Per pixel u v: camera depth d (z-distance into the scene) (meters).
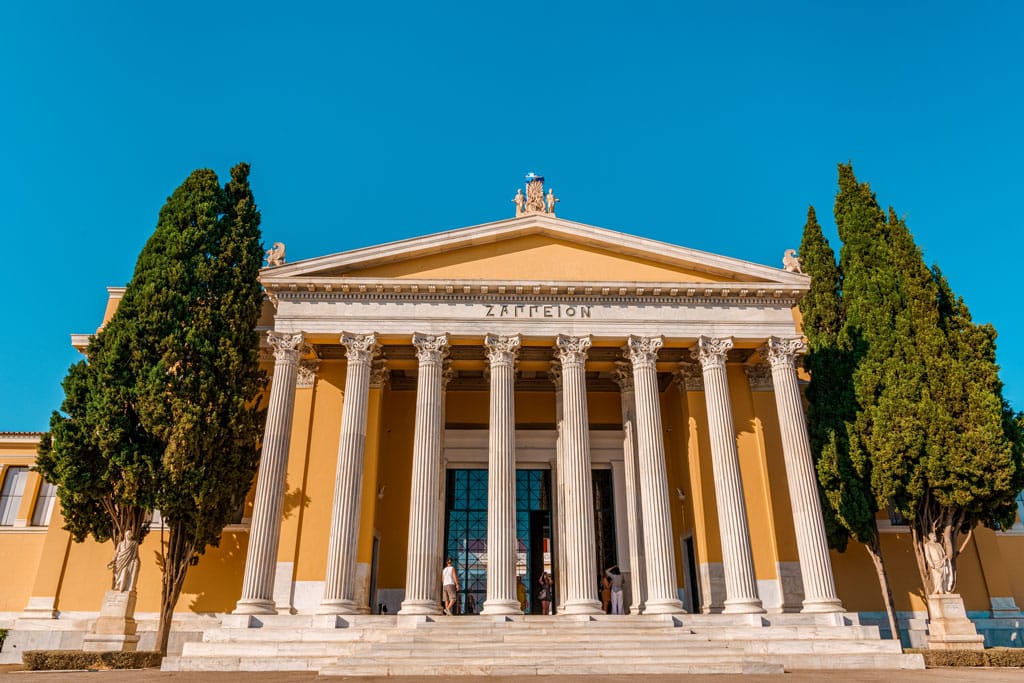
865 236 30.81
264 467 25.92
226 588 29.14
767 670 18.70
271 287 28.44
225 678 17.67
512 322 28.48
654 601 24.89
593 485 34.06
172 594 25.95
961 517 26.33
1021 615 30.56
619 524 32.78
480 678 17.41
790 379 28.33
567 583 26.06
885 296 29.22
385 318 28.38
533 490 34.31
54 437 25.72
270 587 24.70
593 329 28.61
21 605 32.16
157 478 25.36
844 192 32.38
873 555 28.30
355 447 26.55
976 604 30.91
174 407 25.86
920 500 26.81
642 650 20.58
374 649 20.73
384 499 32.25
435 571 25.11
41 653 22.62
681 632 22.75
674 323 28.86
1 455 35.28
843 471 28.52
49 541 30.03
